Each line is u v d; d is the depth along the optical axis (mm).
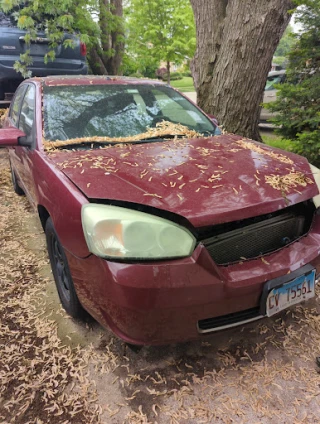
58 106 2953
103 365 2111
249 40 4773
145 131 2920
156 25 11734
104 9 8695
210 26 5141
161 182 1996
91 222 1783
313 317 2479
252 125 5340
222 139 2883
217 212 1780
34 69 6906
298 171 2244
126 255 1686
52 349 2242
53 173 2270
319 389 1938
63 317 2521
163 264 1675
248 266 1844
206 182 2010
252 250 1933
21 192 4875
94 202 1881
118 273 1671
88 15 7766
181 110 3332
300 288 1957
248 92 5078
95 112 2975
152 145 2678
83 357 2172
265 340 2285
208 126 3250
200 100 5535
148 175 2080
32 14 6746
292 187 2059
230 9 4844
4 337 2352
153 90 3414
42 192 2432
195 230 1770
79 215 1882
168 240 1715
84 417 1822
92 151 2543
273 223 1980
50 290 2830
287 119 4461
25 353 2219
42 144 2643
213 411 1828
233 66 4969
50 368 2111
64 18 6727
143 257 1682
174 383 1991
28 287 2869
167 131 2934
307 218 2135
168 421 1788
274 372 2047
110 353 2193
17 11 6770
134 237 1705
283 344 2250
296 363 2107
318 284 2832
